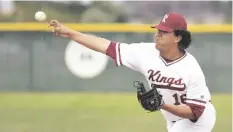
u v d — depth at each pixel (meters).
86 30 46.38
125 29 46.31
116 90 46.91
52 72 47.12
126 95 45.47
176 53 15.32
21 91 47.22
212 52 46.69
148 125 32.25
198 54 46.84
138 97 14.42
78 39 16.44
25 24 46.69
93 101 42.50
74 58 46.88
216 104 41.16
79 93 46.66
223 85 46.84
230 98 44.09
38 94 46.03
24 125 32.19
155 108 14.31
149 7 72.56
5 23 47.03
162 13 72.88
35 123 32.94
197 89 15.16
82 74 46.94
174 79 15.39
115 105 40.62
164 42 15.05
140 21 70.62
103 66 46.78
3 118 34.78
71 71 46.97
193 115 15.07
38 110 38.25
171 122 17.12
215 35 46.59
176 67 15.32
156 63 15.55
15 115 35.97
